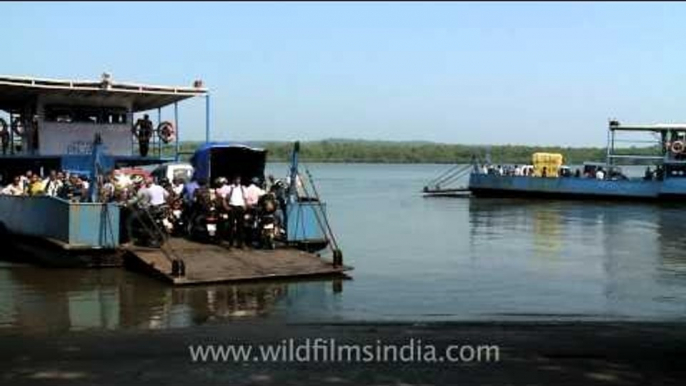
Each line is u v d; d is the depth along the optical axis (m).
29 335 11.78
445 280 17.86
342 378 9.24
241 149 22.41
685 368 9.79
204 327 12.37
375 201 53.38
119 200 19.41
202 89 25.95
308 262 17.97
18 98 26.03
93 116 26.34
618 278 18.44
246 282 16.55
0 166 25.80
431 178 113.12
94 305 14.28
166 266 17.11
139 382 9.09
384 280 17.64
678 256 22.86
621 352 10.62
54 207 19.17
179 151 27.62
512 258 22.30
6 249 21.89
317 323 12.72
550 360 10.14
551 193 50.12
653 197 46.41
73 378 9.27
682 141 45.72
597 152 105.56
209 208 19.67
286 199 20.67
